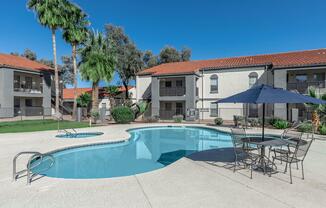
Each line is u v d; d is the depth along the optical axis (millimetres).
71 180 5902
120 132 15883
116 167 8836
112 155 10781
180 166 7242
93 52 24891
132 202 4594
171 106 29891
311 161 7812
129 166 9000
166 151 11906
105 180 5902
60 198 4785
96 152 11258
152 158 10352
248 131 16109
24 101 29891
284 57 24891
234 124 20656
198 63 30453
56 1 23844
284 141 6648
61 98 33969
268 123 19734
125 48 37562
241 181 5785
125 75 39438
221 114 26562
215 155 8875
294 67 20984
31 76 30875
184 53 45125
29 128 17812
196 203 4527
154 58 42000
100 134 14797
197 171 6680
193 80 26141
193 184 5586
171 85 29984
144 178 6055
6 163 7488
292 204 4461
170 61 43375
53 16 23734
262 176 6176
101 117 24766
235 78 25969
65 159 9891
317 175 6254
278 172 6527
